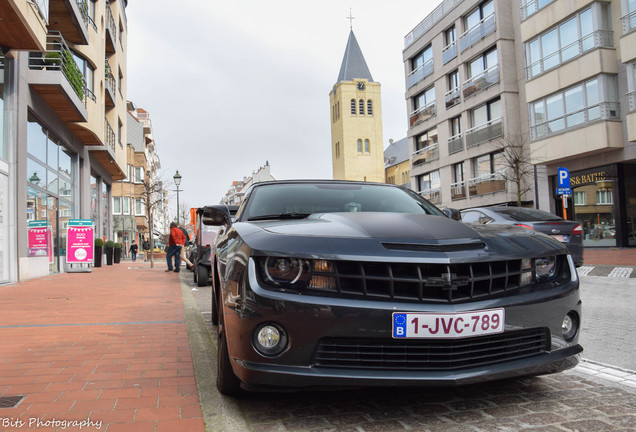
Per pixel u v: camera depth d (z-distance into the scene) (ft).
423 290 8.15
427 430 8.00
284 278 8.16
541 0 72.33
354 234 8.75
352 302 7.91
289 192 12.95
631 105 60.29
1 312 21.40
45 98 44.83
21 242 38.93
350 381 7.75
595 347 14.16
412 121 119.03
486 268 8.52
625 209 63.67
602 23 63.82
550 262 9.27
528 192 82.64
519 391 9.99
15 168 37.91
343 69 270.67
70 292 29.99
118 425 8.19
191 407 9.11
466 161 97.55
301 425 8.26
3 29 34.12
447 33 104.42
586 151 64.95
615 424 8.16
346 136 259.60
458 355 8.20
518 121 86.38
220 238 14.07
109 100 73.97
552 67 70.59
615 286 30.07
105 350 13.89
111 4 80.33
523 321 8.52
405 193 14.03
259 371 7.87
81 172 62.85
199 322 18.51
